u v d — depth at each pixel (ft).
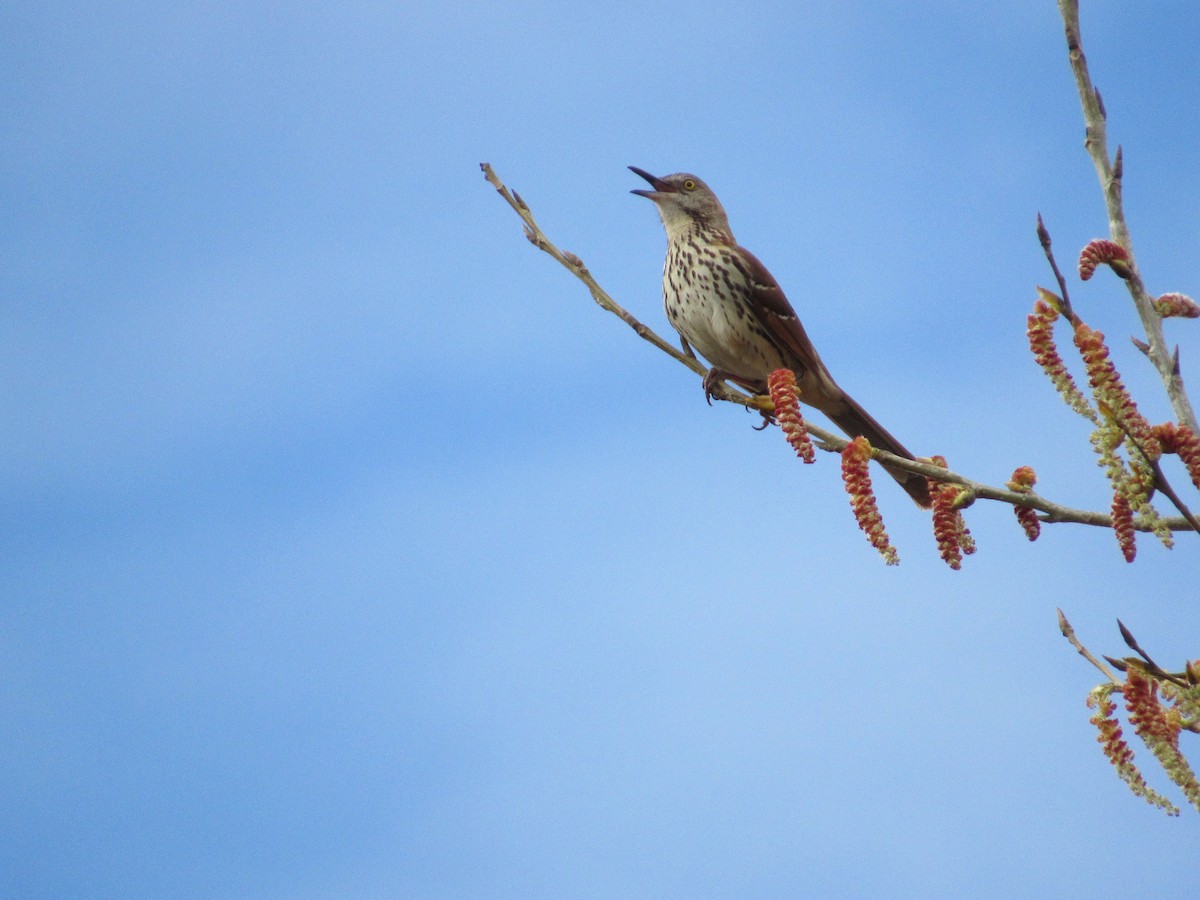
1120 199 21.79
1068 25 22.57
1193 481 20.25
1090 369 20.57
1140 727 19.61
